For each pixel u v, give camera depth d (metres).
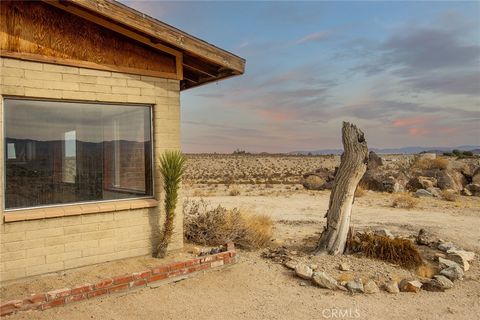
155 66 7.23
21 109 5.91
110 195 6.79
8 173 5.75
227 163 84.69
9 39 5.69
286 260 7.73
